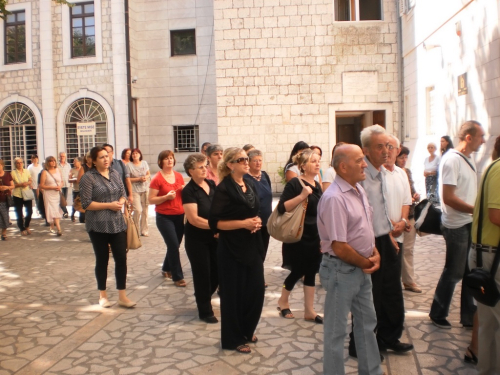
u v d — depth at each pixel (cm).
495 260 347
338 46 1653
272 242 988
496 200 342
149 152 2041
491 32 945
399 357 430
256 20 1672
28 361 444
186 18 1994
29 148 2042
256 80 1683
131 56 1962
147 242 1025
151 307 595
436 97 1274
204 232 537
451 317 526
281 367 420
